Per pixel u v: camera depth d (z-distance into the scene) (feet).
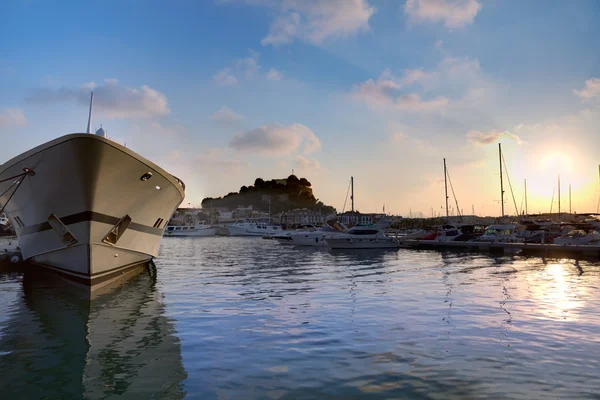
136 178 51.31
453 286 56.95
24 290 54.70
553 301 45.65
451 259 102.01
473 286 56.90
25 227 55.62
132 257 60.75
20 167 47.78
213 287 56.75
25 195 50.75
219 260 102.17
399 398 20.72
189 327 34.91
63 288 56.08
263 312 40.47
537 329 33.60
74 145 43.73
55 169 45.93
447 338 31.04
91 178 46.16
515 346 28.96
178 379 23.52
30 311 42.16
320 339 30.96
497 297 48.19
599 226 170.50
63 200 48.34
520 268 80.94
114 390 22.34
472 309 41.39
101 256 52.21
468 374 23.77
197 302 45.96
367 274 71.36
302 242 165.07
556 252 110.42
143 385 22.89
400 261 97.04
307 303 44.91
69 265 52.75
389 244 139.33
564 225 161.99
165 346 29.68
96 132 51.83
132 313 40.73
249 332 33.14
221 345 29.71
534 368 24.67
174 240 239.50
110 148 45.57
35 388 22.79
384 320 36.83
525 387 21.93
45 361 27.07
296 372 24.27
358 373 24.03
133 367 25.68
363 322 36.14
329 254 120.88
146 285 58.80
